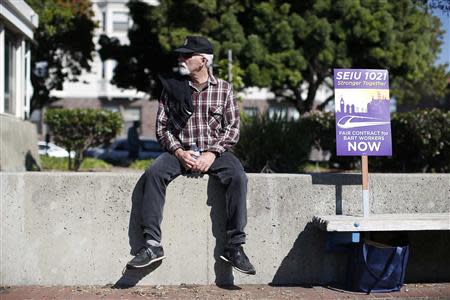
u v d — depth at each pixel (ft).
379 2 80.33
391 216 24.18
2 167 42.52
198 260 24.50
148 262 22.65
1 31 46.52
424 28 86.63
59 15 98.32
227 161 23.45
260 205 24.81
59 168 62.44
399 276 23.57
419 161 49.14
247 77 78.02
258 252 24.81
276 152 39.86
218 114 24.14
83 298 22.15
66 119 57.36
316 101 148.05
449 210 25.77
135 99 172.65
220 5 81.56
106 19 169.27
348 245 24.72
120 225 24.16
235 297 22.68
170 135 23.85
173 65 100.12
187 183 24.34
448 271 25.96
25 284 23.85
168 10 82.58
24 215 23.80
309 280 25.08
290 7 81.87
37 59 102.27
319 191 25.14
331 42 79.66
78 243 24.03
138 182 24.23
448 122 45.55
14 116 51.21
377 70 24.49
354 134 24.14
